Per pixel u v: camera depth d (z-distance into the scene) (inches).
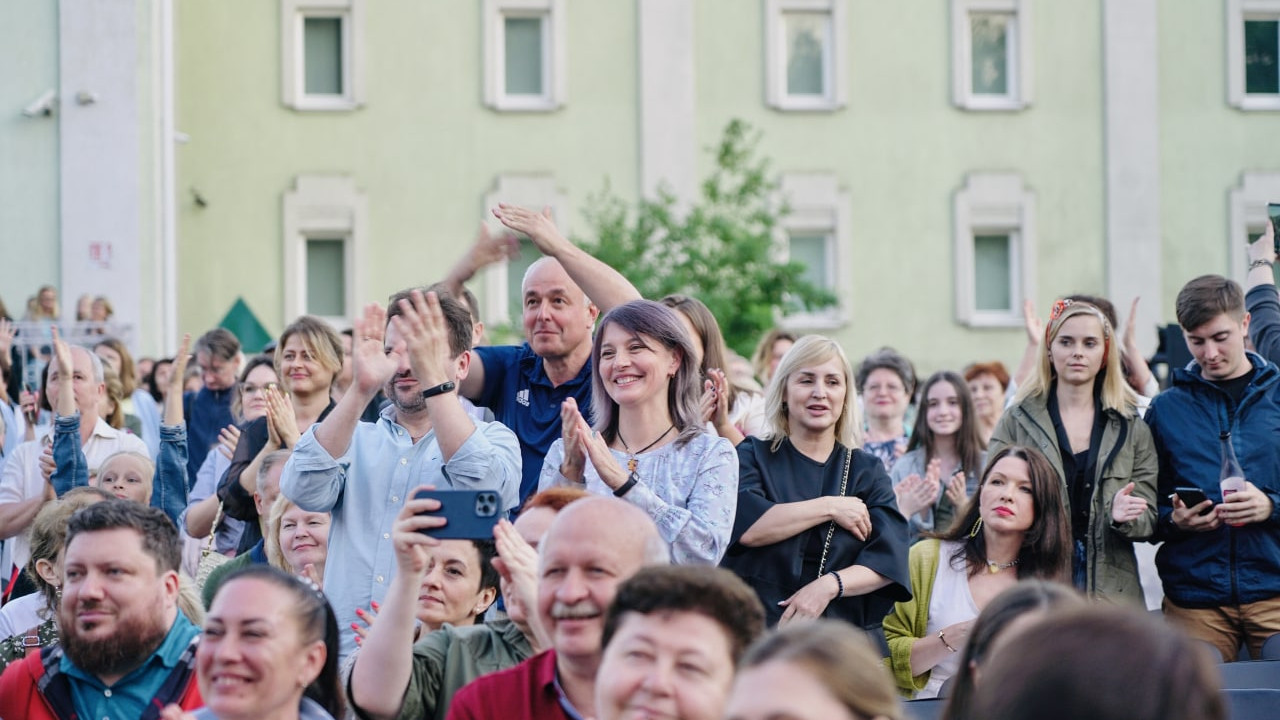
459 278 262.4
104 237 846.5
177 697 188.2
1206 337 276.8
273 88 981.8
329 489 219.0
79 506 231.6
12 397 442.3
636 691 129.1
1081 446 275.0
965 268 1010.1
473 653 181.2
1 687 189.5
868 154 1008.9
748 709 109.1
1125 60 1018.7
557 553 151.0
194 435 414.0
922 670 249.0
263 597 159.5
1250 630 272.5
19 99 848.3
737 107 1002.7
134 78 852.0
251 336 671.8
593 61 995.9
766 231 914.7
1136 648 82.5
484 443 211.6
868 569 238.5
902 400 369.7
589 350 255.9
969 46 1023.0
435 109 988.6
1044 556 255.6
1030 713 82.4
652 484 214.8
